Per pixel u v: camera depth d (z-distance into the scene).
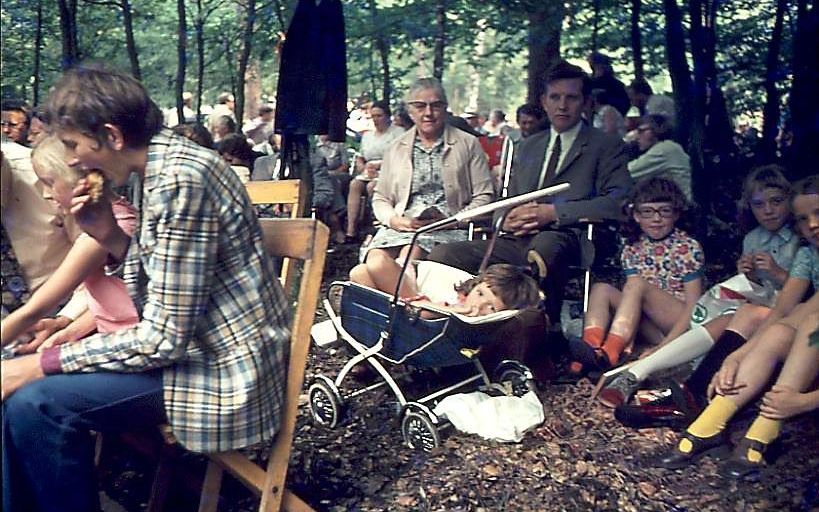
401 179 4.43
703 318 3.60
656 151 5.23
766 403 2.89
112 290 2.36
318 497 2.88
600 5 8.69
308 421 3.47
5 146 2.54
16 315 2.21
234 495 2.89
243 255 2.21
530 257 3.96
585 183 4.13
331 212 7.46
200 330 2.19
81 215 2.21
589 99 4.23
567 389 3.71
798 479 2.79
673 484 2.90
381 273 3.68
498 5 8.51
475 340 3.24
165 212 2.07
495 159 6.21
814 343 2.85
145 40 8.74
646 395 3.42
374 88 11.22
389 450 3.22
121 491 2.92
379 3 9.49
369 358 3.38
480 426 3.23
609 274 4.51
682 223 4.95
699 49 7.53
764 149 7.08
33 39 6.36
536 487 2.91
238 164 5.92
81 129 2.06
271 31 8.89
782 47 7.45
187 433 2.20
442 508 2.80
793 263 3.29
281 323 2.33
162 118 2.19
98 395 2.16
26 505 2.20
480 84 19.67
